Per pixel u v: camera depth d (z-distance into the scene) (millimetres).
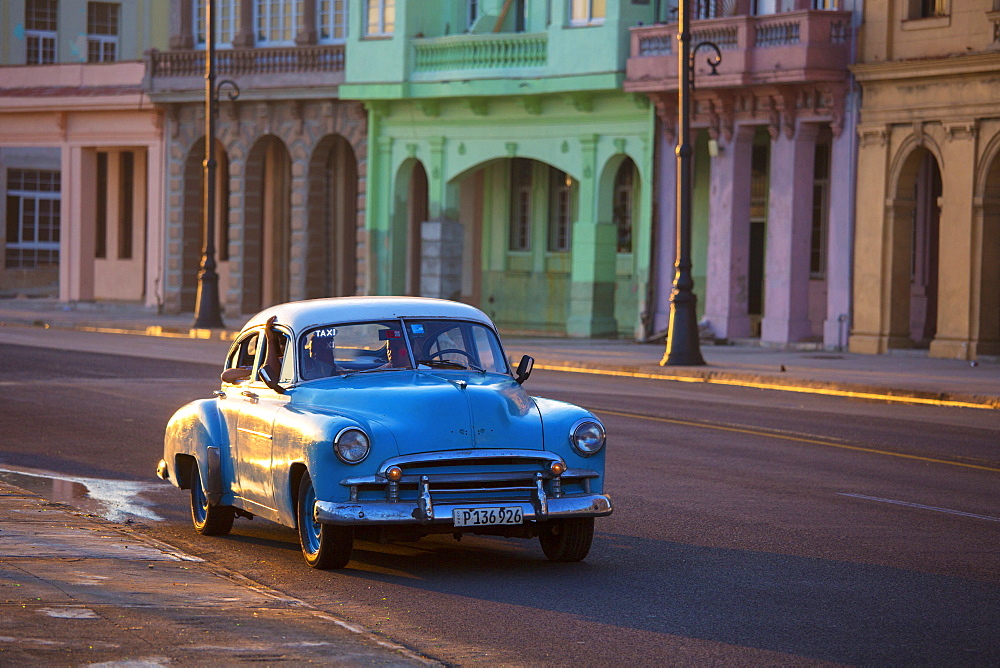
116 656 7445
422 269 47344
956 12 34500
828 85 37031
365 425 10219
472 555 11555
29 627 7988
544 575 10672
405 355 11484
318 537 10727
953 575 10656
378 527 10336
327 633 8281
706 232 43094
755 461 17188
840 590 10109
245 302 51500
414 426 10266
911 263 38812
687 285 32625
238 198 51281
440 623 9047
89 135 55250
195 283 53719
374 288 48781
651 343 41188
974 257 34312
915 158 36094
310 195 50031
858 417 22516
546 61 43531
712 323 40500
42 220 63969
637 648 8391
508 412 10523
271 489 11234
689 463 16969
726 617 9234
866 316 36781
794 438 19500
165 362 32031
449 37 45344
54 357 33062
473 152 46156
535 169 47375
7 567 9852
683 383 29516
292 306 12094
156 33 62375
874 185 36594
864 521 13086
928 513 13523
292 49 49188
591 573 10750
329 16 49250
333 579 10492
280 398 11398
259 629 8305
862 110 36781
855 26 37031
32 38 60688
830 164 39438
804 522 13031
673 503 14109
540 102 44344
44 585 9227
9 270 63156
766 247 39469
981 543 11992
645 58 40656
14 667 7094
